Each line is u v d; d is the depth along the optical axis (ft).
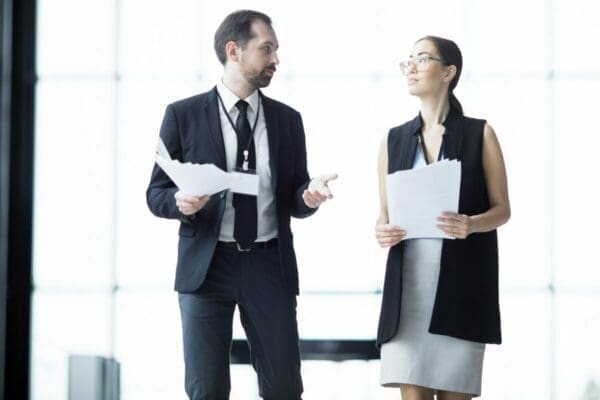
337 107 27.22
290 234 15.38
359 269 27.07
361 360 26.86
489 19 27.02
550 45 26.94
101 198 27.50
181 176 14.05
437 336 14.83
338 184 27.07
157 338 27.30
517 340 26.81
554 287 26.76
